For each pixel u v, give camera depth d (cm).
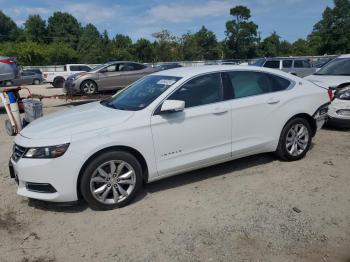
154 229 396
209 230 389
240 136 527
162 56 6931
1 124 1048
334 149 661
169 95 478
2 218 431
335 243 359
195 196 473
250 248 355
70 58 6606
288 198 457
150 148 457
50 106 1431
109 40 8288
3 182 543
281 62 2048
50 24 9825
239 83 534
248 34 8044
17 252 363
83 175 424
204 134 494
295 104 570
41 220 425
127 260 344
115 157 435
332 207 430
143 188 503
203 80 507
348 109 783
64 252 361
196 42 7450
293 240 366
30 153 418
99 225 409
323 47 7425
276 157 602
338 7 7094
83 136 422
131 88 559
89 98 1280
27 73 3228
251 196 466
